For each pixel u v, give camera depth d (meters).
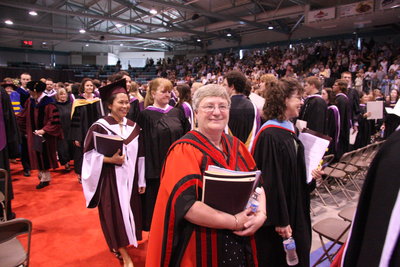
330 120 4.70
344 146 4.89
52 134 4.70
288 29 19.77
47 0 20.11
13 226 1.86
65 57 29.28
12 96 6.15
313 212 3.89
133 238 2.63
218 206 1.29
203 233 1.33
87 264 2.79
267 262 2.04
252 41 23.03
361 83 10.41
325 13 13.63
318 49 16.59
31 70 18.27
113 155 2.53
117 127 2.65
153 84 2.92
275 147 1.93
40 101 4.72
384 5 11.95
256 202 1.41
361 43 15.95
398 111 0.94
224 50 25.39
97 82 6.80
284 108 2.00
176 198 1.28
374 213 0.88
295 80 2.06
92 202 2.60
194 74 22.77
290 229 1.92
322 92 4.86
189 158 1.35
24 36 22.91
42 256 2.92
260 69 17.61
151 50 31.94
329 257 2.36
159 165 2.80
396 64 11.96
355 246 0.98
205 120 1.42
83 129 4.78
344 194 4.60
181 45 29.66
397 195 0.83
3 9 22.19
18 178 5.35
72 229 3.48
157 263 1.37
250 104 2.90
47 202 4.27
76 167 5.01
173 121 2.89
